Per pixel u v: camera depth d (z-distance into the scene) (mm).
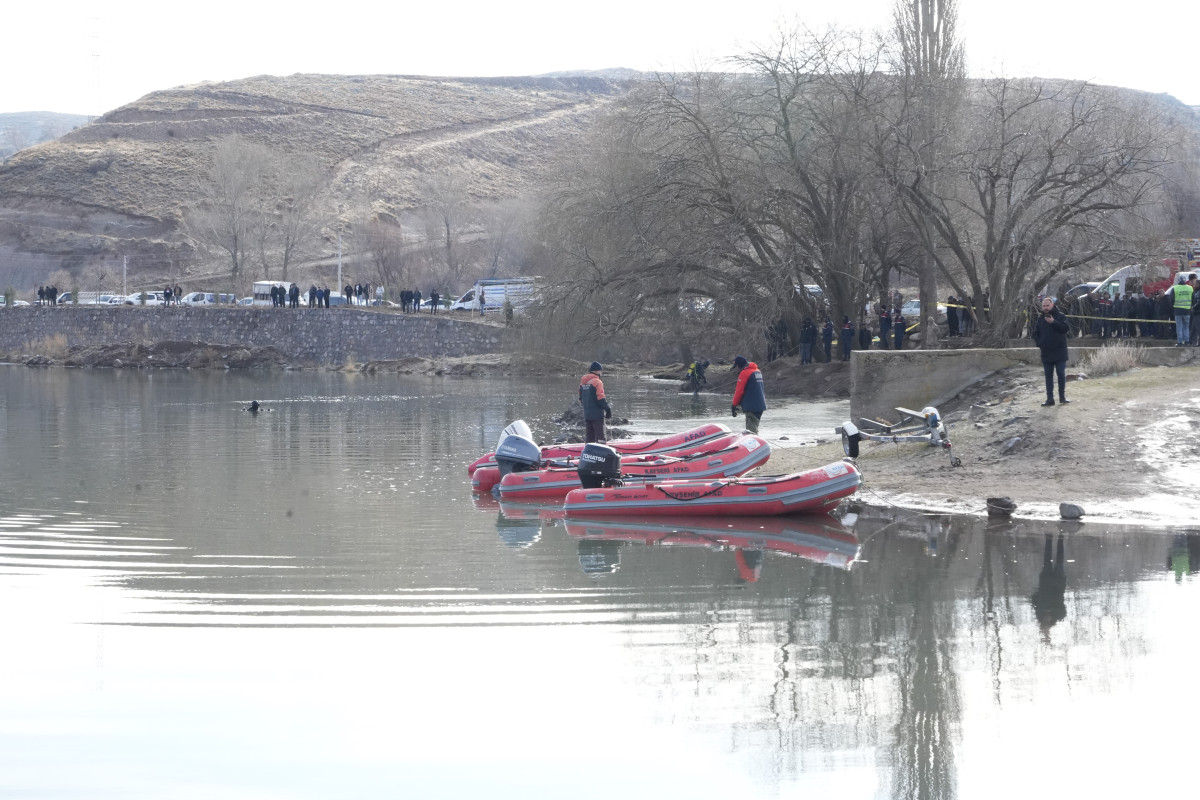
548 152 176250
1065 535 13594
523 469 17906
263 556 13062
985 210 33156
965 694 8438
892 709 8180
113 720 8016
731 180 41094
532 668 9031
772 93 41000
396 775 7199
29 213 128500
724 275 42875
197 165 141125
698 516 15711
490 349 66938
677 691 8523
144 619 10367
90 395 43125
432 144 167375
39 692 8516
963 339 34312
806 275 44344
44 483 19109
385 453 23766
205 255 121000
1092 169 32625
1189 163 40219
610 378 53781
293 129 161125
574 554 13219
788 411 31391
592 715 8094
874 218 40375
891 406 21406
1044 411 18109
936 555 12812
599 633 9922
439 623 10258
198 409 36062
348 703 8312
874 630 9977
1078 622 10125
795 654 9352
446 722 7969
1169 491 15117
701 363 43500
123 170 136750
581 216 45594
